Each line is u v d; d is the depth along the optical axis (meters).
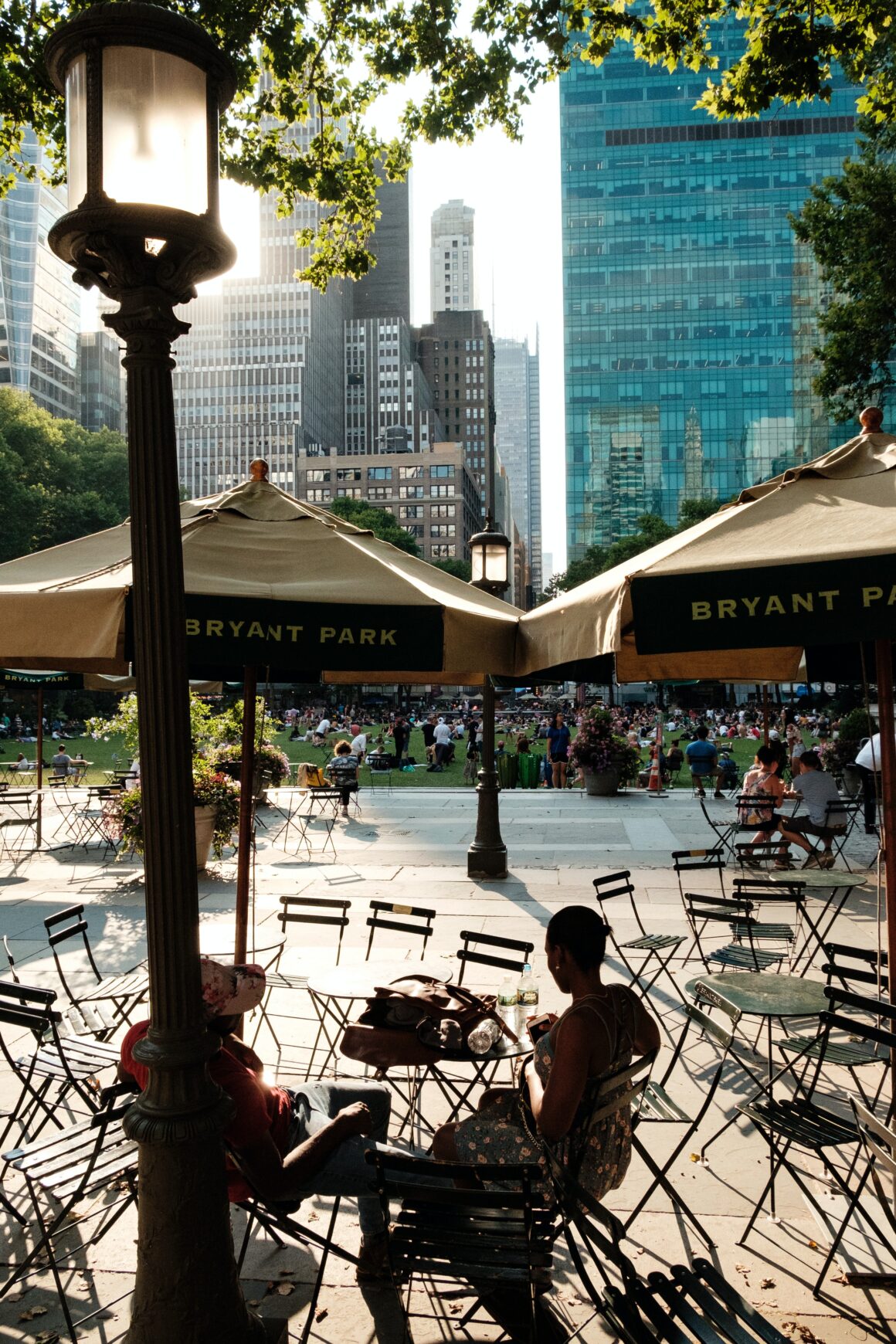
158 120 2.70
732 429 135.75
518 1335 3.46
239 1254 4.09
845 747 19.48
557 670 6.15
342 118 10.31
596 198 138.62
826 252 22.83
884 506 3.72
